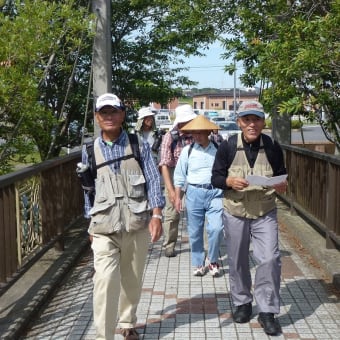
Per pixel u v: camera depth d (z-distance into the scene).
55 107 10.07
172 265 6.42
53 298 5.34
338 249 6.45
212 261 5.92
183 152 5.89
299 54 5.97
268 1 8.00
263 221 4.48
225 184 4.43
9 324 4.39
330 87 6.61
